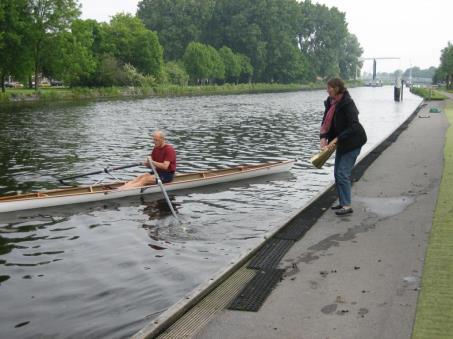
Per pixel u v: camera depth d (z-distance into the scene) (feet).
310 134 80.74
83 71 203.10
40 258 24.32
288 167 47.06
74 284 21.09
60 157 55.88
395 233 21.48
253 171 43.88
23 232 28.53
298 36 446.60
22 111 123.34
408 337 12.78
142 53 251.60
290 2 403.75
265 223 30.14
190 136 76.64
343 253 19.34
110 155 57.88
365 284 16.29
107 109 135.33
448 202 26.30
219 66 326.03
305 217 24.64
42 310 18.67
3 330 17.15
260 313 14.62
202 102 181.06
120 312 18.42
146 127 89.20
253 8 369.09
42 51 184.44
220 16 382.01
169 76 281.54
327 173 46.60
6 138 71.56
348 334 13.12
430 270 17.01
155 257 24.26
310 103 184.75
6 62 169.07
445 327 13.15
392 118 118.01
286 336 13.21
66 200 34.17
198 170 49.93
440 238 20.44
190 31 359.05
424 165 38.40
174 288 20.58
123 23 255.29
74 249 25.61
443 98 178.29
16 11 165.27
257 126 93.30
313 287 16.30
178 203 35.09
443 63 336.70
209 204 34.91
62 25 184.24
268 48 377.50
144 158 56.13
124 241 26.78
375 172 35.99
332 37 451.94
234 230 28.68
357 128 23.80
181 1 375.86
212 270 22.54
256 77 390.83
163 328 13.96
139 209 33.42
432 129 69.05
